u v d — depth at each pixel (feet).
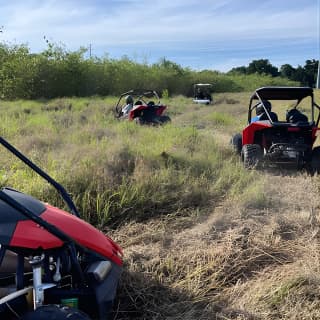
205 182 20.33
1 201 8.98
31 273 9.19
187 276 12.32
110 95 105.50
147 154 23.27
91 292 8.86
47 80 99.71
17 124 35.50
